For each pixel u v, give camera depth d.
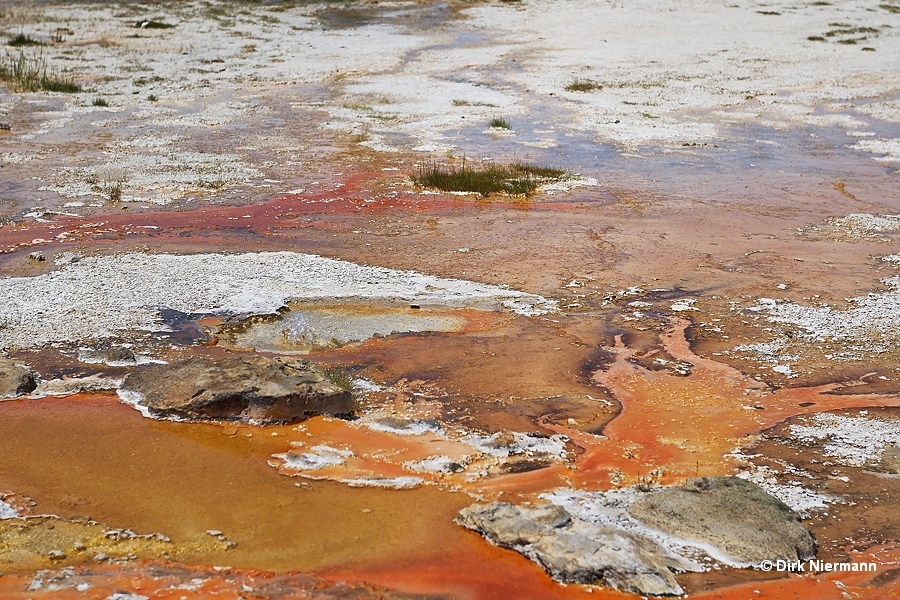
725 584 5.32
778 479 6.62
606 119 22.86
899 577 5.46
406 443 6.95
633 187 16.73
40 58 27.11
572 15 40.31
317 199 15.14
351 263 11.67
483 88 26.23
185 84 25.14
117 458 6.66
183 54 29.22
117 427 7.10
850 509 6.23
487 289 10.87
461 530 5.80
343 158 18.22
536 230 13.76
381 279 11.01
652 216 14.79
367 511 6.02
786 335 9.63
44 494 6.17
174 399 7.36
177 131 20.02
